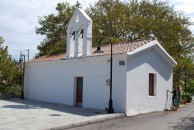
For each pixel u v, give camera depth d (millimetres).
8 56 29562
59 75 22656
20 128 12109
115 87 17812
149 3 35031
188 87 37219
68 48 21891
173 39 31922
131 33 33312
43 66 24672
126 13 34750
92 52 21031
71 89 21297
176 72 32125
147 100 18812
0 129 11859
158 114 17875
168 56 20281
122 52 17516
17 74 29391
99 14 35219
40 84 24969
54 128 12406
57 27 35000
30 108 19062
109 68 18266
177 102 20516
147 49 18766
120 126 13391
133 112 17656
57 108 19219
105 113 16875
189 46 36062
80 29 21125
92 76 19484
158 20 32500
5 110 17844
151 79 19719
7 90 29062
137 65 18125
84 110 18219
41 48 35375
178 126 13508
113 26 33594
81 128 12945
